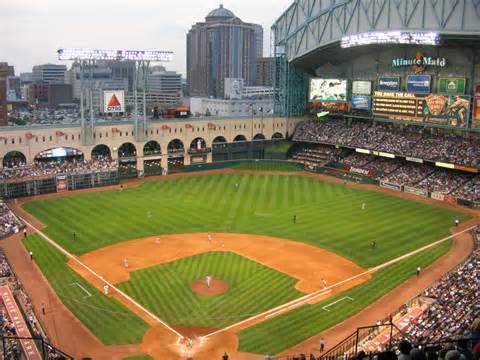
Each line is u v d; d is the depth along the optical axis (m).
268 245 70.44
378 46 119.56
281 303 52.72
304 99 141.25
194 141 127.00
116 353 43.12
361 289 56.19
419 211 88.75
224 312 50.62
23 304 50.97
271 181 112.81
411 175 107.06
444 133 113.50
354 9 112.19
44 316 49.62
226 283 57.44
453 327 41.28
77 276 59.41
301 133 136.50
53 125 106.75
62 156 109.19
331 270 61.69
